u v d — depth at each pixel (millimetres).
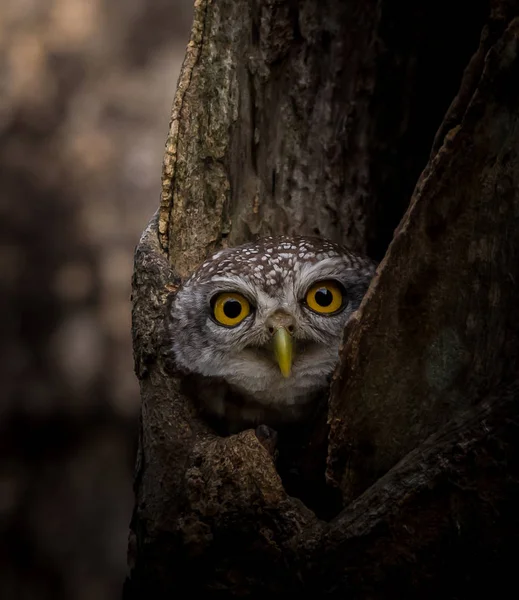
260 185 3500
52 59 12695
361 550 2439
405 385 2514
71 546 12055
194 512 2695
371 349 2543
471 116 2326
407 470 2393
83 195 12672
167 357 3129
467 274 2400
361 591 2445
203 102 3391
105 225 12617
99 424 12492
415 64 3500
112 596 11977
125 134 12766
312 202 3557
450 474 2318
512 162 2295
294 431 3262
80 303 12586
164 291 3211
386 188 3600
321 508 2885
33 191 12602
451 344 2436
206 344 3184
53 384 12391
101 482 12320
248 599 2617
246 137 3447
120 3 12914
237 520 2625
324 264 3197
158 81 12867
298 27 3420
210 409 3197
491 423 2277
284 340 3068
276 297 3160
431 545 2355
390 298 2508
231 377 3186
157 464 2961
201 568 2680
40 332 12516
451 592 2348
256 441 2719
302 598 2535
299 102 3490
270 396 3207
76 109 12742
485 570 2299
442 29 3447
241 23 3379
